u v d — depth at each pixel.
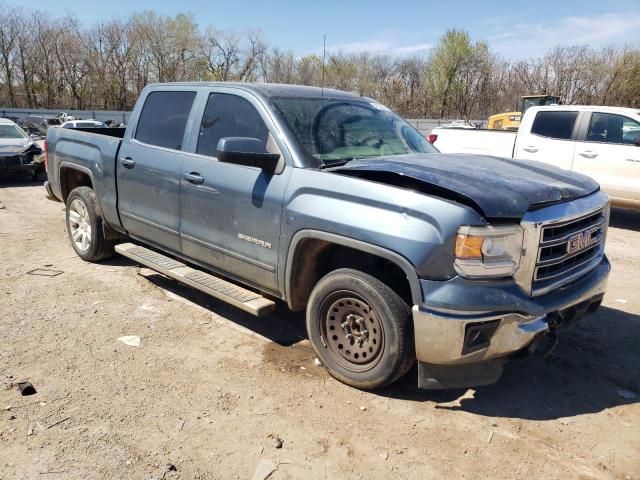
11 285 5.11
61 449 2.77
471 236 2.87
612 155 8.84
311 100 4.17
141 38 47.16
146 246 5.54
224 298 3.95
